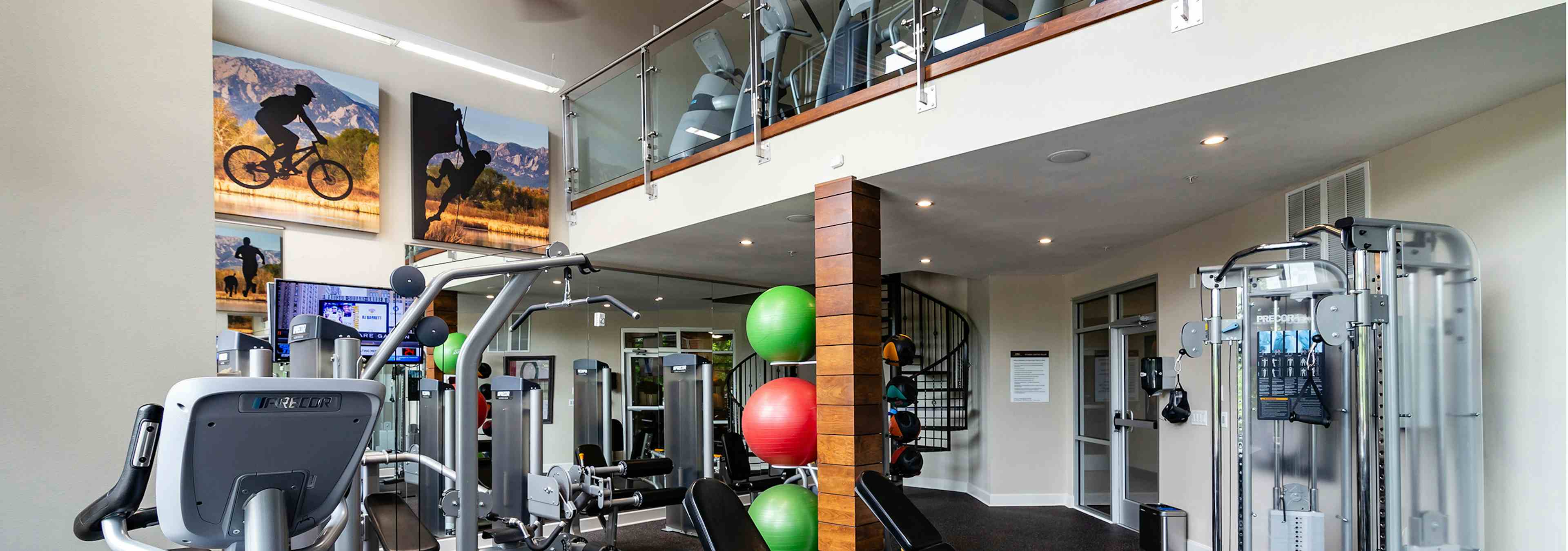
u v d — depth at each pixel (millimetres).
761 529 4621
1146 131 3766
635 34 8273
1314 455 4121
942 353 9500
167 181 2307
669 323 7895
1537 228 3295
